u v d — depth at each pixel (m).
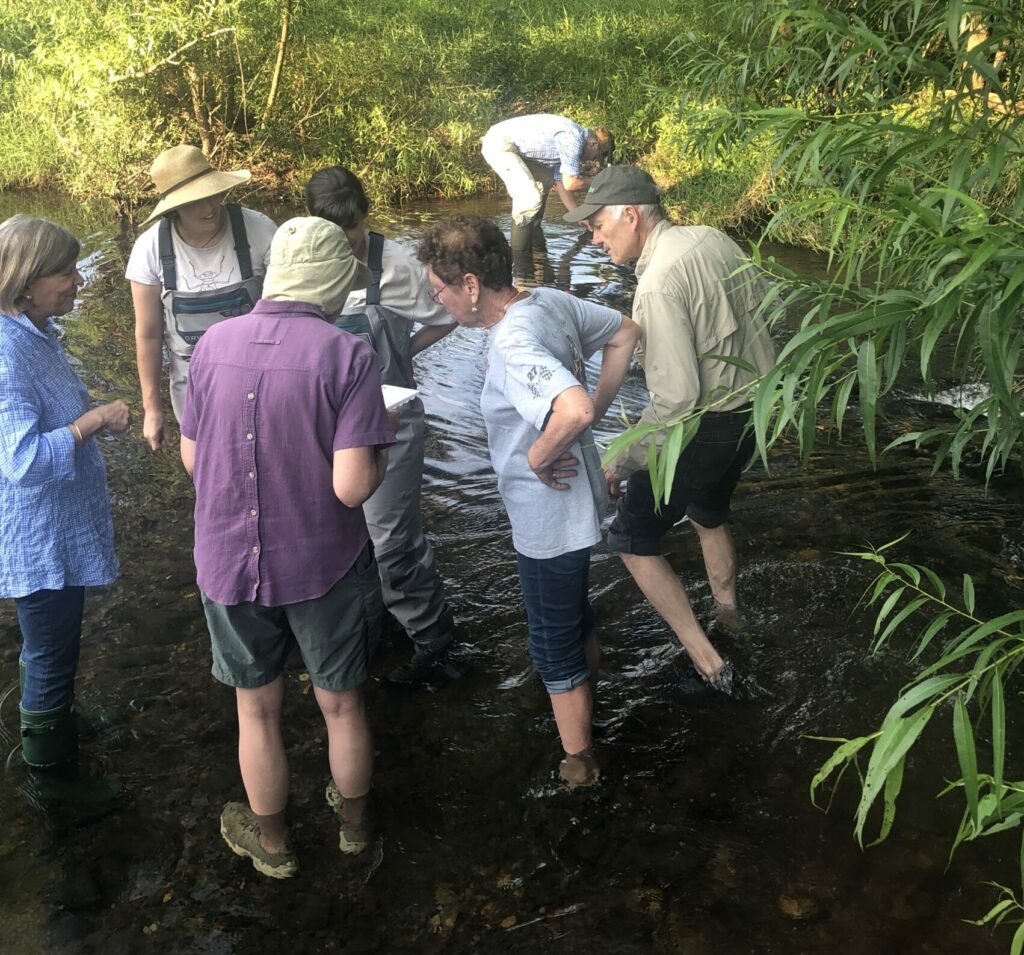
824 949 2.27
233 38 9.52
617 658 3.30
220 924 2.38
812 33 3.21
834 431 4.86
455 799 2.75
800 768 2.82
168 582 3.71
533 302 2.44
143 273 3.21
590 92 11.99
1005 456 2.15
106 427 2.61
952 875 2.45
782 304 2.28
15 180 9.65
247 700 2.45
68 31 9.30
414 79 11.12
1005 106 2.64
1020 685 3.08
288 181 9.99
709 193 8.45
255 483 2.24
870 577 3.65
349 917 2.40
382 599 3.21
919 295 1.78
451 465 4.70
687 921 2.36
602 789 2.76
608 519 4.20
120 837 2.63
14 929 2.36
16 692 3.14
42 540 2.60
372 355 2.30
